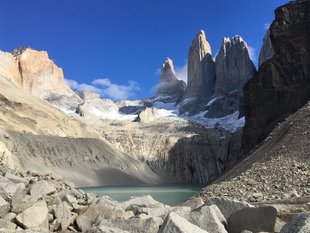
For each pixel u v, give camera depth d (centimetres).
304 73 10856
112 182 18575
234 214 1271
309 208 1472
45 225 1380
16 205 1383
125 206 1817
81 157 19062
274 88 11244
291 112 10381
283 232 809
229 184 3688
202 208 1217
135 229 1207
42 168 15438
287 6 12006
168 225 988
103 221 1262
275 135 5603
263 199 2731
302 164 3497
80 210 1586
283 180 3228
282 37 11769
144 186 18050
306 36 11312
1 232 1072
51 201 1698
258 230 1202
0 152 10456
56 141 18488
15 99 19825
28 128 18050
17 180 2069
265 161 4269
